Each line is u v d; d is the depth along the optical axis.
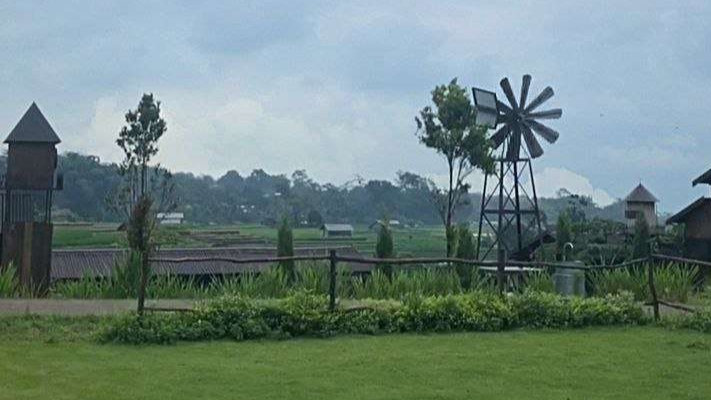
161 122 36.84
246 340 10.45
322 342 10.44
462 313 11.65
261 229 46.12
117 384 7.75
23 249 18.61
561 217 24.34
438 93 30.97
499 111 26.97
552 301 12.28
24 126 20.75
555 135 27.48
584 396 7.54
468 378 8.24
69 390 7.48
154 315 10.67
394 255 19.19
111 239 33.44
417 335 11.11
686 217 27.00
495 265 12.94
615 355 9.66
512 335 11.21
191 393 7.43
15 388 7.52
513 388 7.83
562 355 9.62
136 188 36.56
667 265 15.88
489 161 29.91
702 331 11.67
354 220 49.75
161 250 23.73
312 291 12.78
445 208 32.72
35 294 15.27
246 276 14.69
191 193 52.66
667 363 9.18
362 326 11.17
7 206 20.42
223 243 32.62
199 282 16.44
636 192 31.42
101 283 14.88
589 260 24.73
